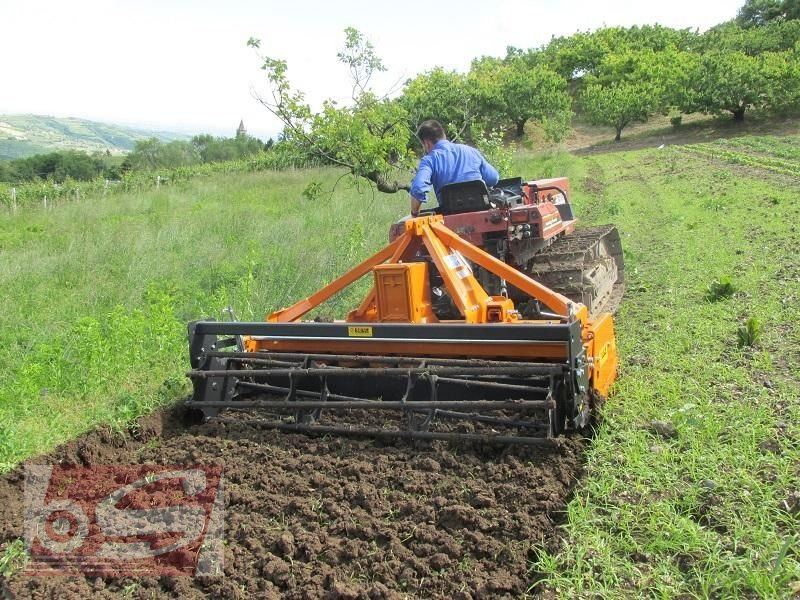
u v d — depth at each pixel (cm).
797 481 371
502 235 606
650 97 3709
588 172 2533
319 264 1042
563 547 346
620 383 535
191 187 2606
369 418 522
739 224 1173
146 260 1130
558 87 4247
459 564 350
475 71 5244
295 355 529
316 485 437
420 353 501
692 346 611
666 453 416
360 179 1914
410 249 561
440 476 434
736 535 332
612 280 819
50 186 2659
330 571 353
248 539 383
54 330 811
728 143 2914
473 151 655
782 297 727
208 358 554
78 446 509
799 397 475
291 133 1213
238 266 1068
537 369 444
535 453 446
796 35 4659
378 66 1254
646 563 330
